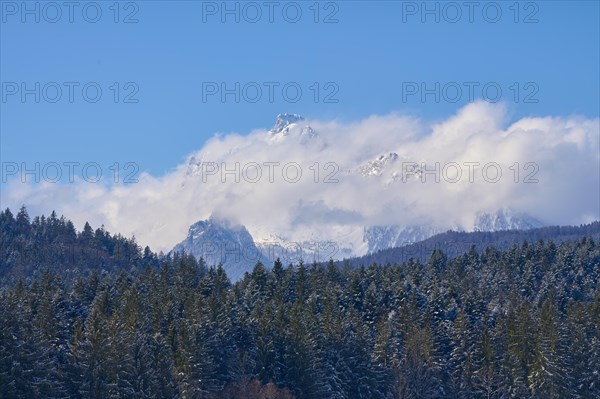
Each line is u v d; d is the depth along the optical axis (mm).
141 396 133500
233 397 150500
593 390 169250
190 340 149375
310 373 156125
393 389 167750
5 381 114688
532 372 166875
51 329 147750
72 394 129750
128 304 161250
